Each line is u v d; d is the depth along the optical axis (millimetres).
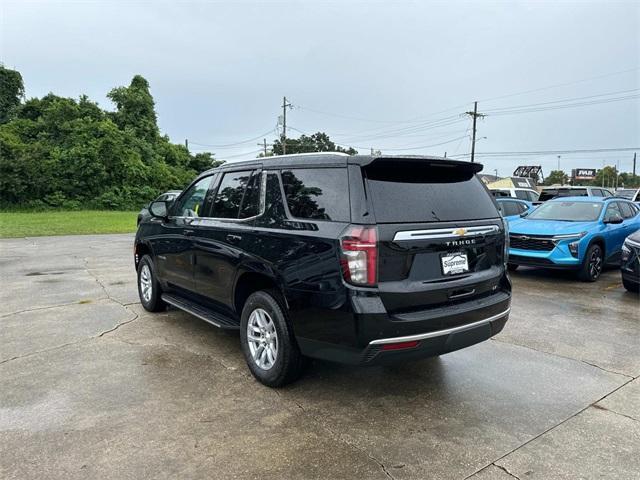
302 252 3455
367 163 3318
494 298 3816
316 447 3008
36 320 5801
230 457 2885
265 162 4203
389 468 2787
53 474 2686
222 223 4457
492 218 3967
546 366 4406
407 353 3242
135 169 39750
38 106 44344
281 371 3750
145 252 6410
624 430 3240
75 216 28375
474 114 46312
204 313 4777
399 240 3217
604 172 90312
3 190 33250
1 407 3500
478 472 2752
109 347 4824
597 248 8703
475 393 3822
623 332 5465
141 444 3014
